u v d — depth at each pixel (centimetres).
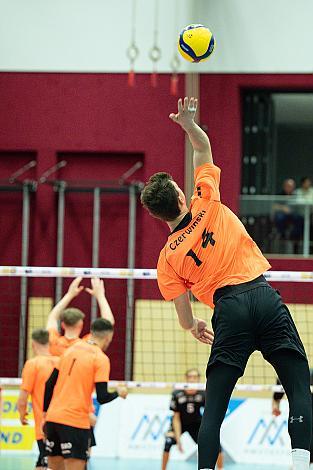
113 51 3366
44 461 1923
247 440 2811
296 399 904
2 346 3316
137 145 3331
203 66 3297
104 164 3384
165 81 3325
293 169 3362
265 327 925
